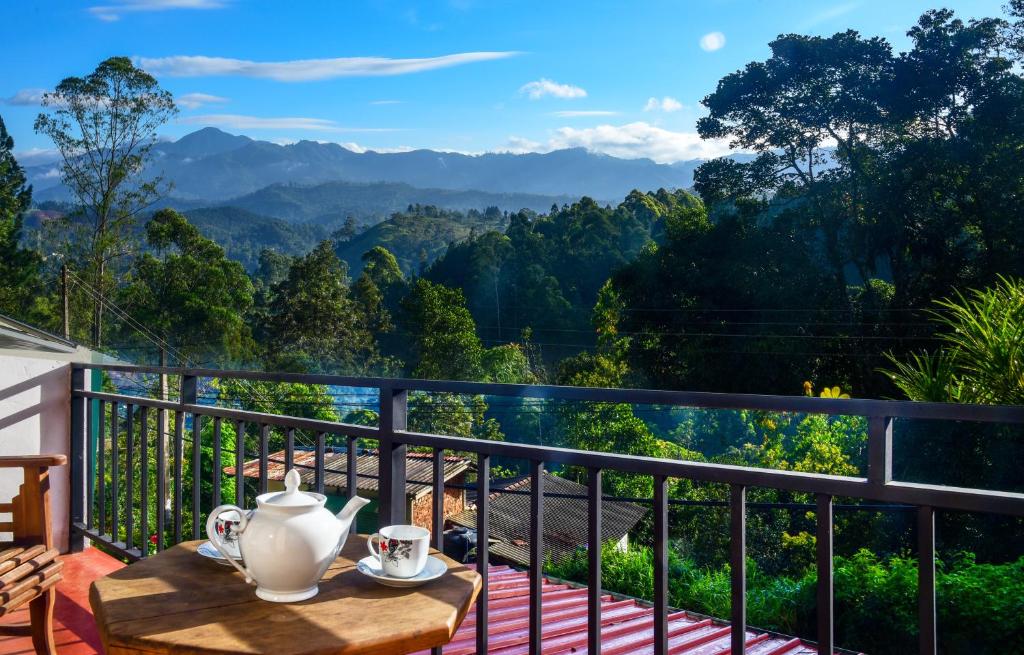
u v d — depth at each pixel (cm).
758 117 3106
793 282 2805
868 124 2941
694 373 2897
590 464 152
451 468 1587
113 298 4053
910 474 1055
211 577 139
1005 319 462
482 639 176
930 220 2670
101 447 337
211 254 4734
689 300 2966
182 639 111
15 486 342
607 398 149
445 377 5197
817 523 124
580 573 1409
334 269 5325
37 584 204
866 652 771
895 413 115
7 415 335
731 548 133
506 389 166
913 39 2866
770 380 2767
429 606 126
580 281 6300
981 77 2703
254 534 125
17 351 337
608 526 1830
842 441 1452
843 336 2675
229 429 1847
